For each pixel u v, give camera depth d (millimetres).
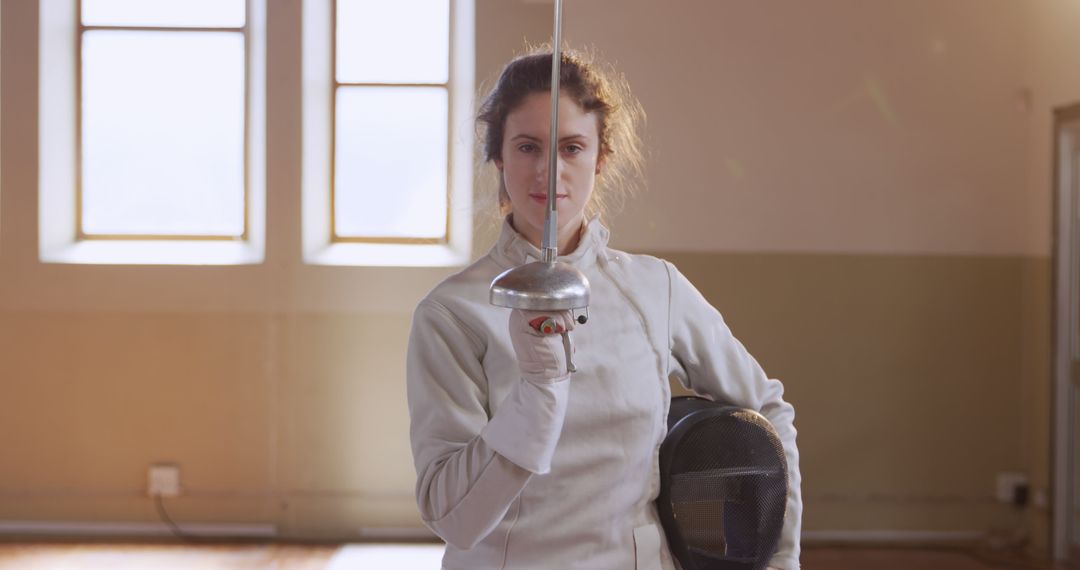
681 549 1221
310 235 4930
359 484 4859
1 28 4840
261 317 4844
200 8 5082
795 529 1339
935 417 4766
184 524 4824
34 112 4848
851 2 4684
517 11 4742
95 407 4820
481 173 1333
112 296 4812
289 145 4859
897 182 4723
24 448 4812
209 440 4840
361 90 5129
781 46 4680
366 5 5117
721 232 4699
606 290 1239
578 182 1184
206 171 5121
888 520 4762
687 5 4664
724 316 4715
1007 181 4738
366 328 4855
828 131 4707
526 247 1216
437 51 5148
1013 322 4762
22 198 4828
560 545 1161
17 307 4801
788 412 1395
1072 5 4363
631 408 1193
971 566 4367
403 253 5031
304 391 4852
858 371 4746
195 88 5102
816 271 4723
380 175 5137
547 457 1013
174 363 4832
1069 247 4438
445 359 1155
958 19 4703
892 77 4707
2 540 4668
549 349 989
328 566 4391
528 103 1160
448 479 1074
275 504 4844
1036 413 4707
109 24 5074
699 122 4680
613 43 4676
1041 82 4621
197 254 4945
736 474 1226
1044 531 4617
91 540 4691
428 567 4414
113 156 5102
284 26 4863
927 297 4746
